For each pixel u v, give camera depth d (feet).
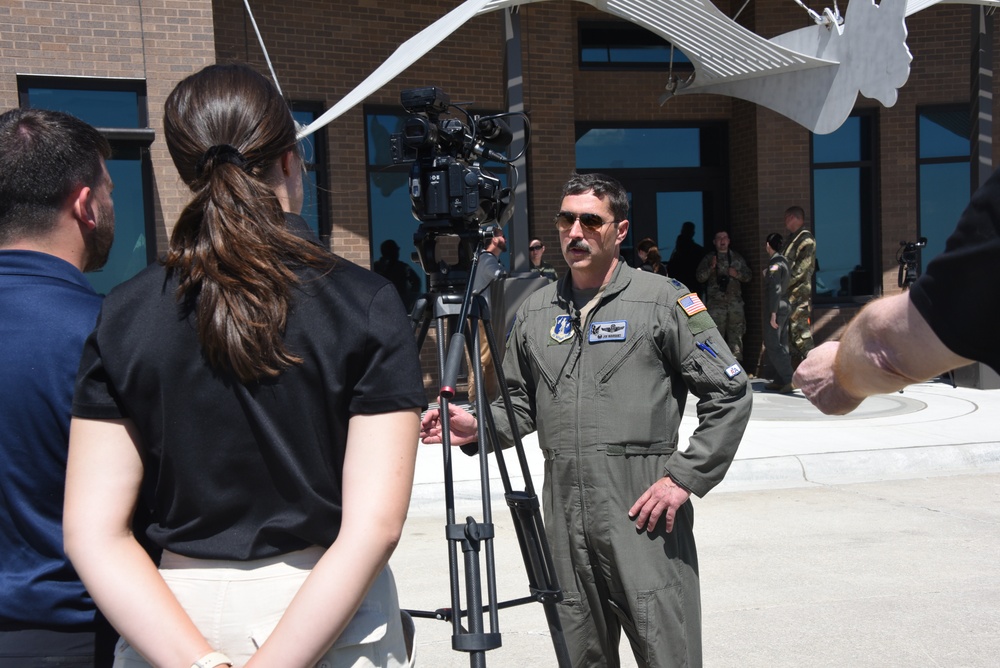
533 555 7.14
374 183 34.86
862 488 22.04
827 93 28.96
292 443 4.34
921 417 28.86
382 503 4.22
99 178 5.97
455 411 8.19
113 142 28.04
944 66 38.93
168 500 4.49
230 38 32.04
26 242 5.76
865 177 39.58
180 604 4.33
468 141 7.50
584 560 8.70
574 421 8.72
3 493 5.48
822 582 15.49
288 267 4.41
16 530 5.53
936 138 39.50
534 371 9.16
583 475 8.64
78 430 4.50
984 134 33.91
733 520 19.43
